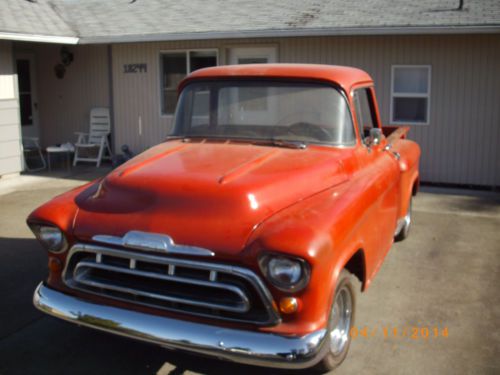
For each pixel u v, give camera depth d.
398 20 9.73
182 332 3.18
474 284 5.38
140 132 12.31
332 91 4.39
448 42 9.62
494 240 6.79
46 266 5.80
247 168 3.71
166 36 10.84
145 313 3.33
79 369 3.88
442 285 5.36
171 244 3.22
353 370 3.84
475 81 9.59
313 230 3.15
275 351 3.06
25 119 13.34
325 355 3.43
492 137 9.64
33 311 4.75
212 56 11.50
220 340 3.11
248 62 11.19
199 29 10.80
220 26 10.81
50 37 10.84
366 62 10.19
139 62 12.04
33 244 6.55
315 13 10.81
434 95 9.85
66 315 3.49
